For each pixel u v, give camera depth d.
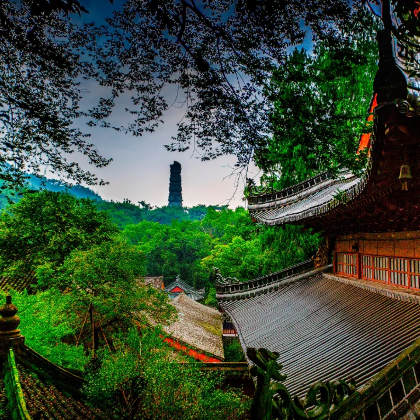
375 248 10.60
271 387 3.04
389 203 7.35
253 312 14.26
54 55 5.47
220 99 6.17
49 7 4.49
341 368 7.19
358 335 8.35
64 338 18.19
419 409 3.95
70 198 21.23
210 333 30.44
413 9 3.99
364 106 14.25
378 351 7.16
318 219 11.59
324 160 7.00
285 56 6.02
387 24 3.95
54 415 5.95
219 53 6.06
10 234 20.22
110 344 16.97
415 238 8.48
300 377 7.58
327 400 3.39
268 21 5.61
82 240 20.67
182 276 66.31
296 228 20.36
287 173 17.50
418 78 4.14
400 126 4.33
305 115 6.21
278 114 6.36
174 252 66.94
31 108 5.88
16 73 5.66
